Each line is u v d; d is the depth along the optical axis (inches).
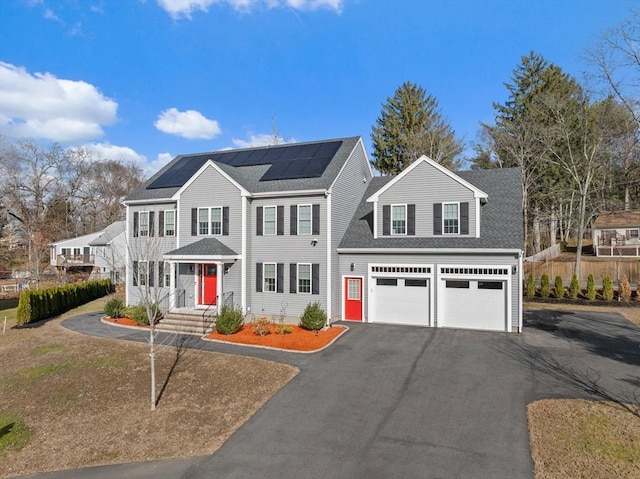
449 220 800.9
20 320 864.9
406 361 563.8
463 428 371.2
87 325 837.8
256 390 474.0
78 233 2566.4
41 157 2207.2
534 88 1574.8
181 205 914.1
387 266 815.1
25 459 350.9
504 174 915.4
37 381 525.0
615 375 493.4
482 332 724.7
